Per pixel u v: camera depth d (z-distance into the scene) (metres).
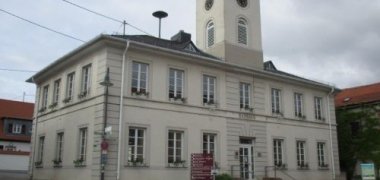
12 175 34.78
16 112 54.06
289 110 30.61
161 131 23.44
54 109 26.89
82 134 23.50
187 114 24.73
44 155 27.31
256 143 27.88
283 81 30.48
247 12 30.59
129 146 22.20
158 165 22.97
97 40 22.20
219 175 24.30
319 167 31.73
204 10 31.25
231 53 28.59
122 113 22.12
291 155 29.86
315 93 33.16
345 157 37.28
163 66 24.28
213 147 25.78
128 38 24.09
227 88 27.09
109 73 22.00
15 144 51.75
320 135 32.59
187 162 24.17
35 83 30.64
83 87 24.25
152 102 23.39
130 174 21.83
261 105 28.78
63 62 26.03
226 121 26.53
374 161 35.53
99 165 21.25
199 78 25.84
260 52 30.45
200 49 30.84
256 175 27.28
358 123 37.78
